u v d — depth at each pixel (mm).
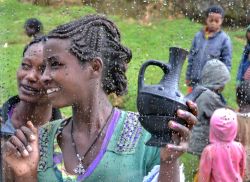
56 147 1693
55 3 9164
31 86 2078
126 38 8594
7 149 1661
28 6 8930
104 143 1661
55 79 1594
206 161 3832
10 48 7277
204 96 4480
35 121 2123
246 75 5527
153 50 8125
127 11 9430
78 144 1671
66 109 3584
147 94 1556
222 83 4656
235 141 3977
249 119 4129
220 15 6043
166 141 1560
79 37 1598
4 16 8742
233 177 3805
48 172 1673
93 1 9328
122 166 1652
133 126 1677
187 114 1530
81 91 1615
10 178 1727
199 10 9586
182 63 1607
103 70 1651
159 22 9383
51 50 1593
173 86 1578
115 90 1709
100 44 1624
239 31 9320
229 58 6176
